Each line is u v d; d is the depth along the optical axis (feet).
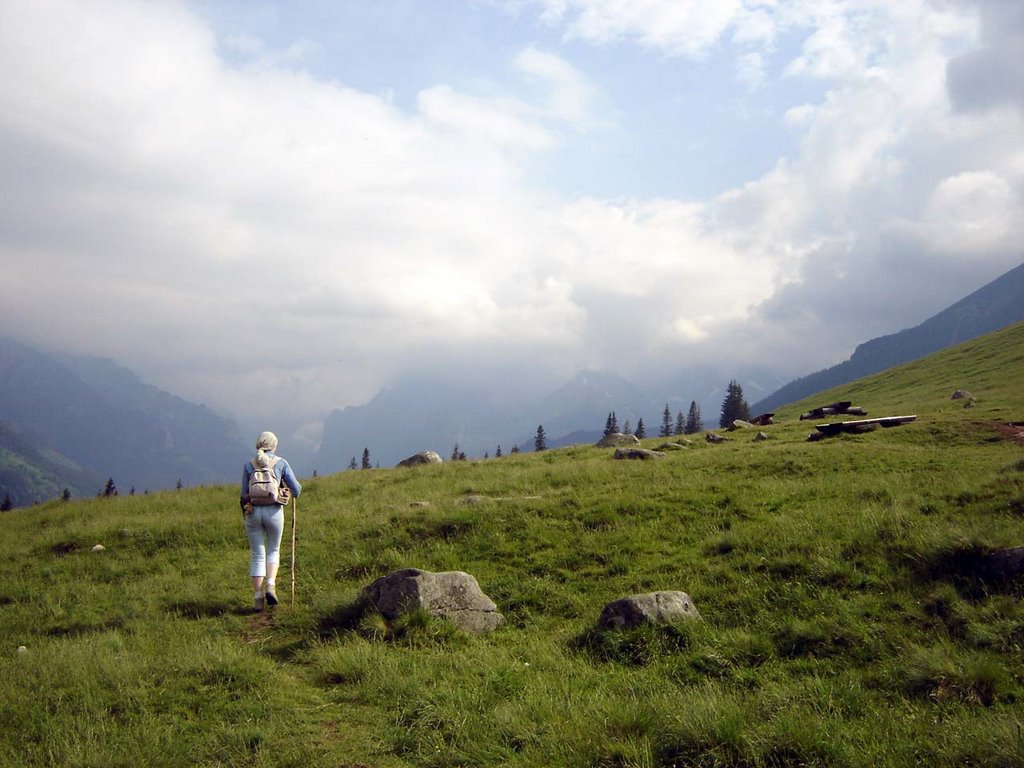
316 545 52.75
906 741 19.21
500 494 67.77
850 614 29.96
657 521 49.60
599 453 104.88
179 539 58.90
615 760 19.56
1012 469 51.80
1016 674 23.49
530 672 27.48
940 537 34.24
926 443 86.53
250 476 39.73
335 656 28.96
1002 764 17.47
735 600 33.81
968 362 200.75
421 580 34.35
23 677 27.27
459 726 22.16
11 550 59.67
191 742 21.80
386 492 76.69
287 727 22.94
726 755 19.16
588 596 38.01
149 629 35.91
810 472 68.23
